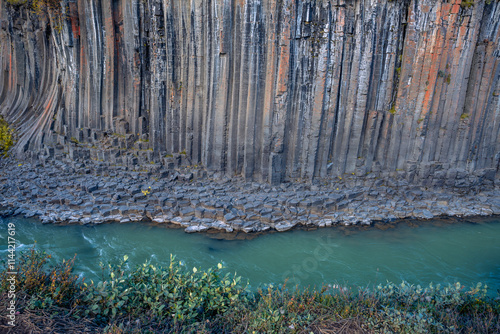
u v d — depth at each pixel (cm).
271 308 655
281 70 1427
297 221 1388
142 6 1564
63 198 1466
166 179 1582
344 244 1260
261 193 1500
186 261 1139
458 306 689
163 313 647
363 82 1493
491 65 1545
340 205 1455
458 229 1382
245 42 1421
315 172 1573
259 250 1216
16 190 1576
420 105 1545
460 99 1565
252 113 1486
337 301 701
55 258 1123
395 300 713
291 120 1514
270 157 1502
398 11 1467
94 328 578
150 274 734
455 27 1471
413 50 1497
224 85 1481
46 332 537
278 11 1387
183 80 1563
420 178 1598
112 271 730
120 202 1452
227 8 1403
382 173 1609
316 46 1437
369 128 1556
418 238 1307
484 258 1185
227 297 710
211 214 1382
